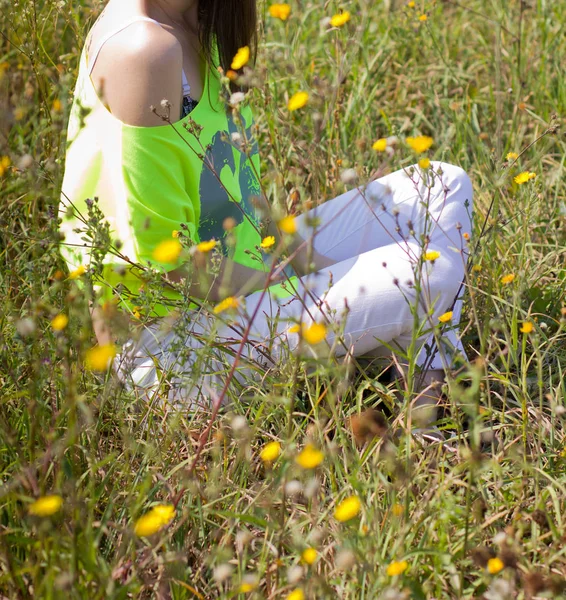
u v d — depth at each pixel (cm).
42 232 197
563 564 154
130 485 163
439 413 201
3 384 183
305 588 131
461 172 223
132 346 160
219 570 131
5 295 203
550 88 355
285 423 186
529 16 400
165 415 182
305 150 297
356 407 186
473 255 204
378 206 224
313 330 134
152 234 185
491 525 163
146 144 181
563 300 242
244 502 169
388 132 324
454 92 361
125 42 178
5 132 213
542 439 181
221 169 201
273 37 362
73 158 190
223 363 189
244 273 198
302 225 224
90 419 139
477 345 235
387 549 152
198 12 197
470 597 142
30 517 133
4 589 138
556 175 288
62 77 167
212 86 199
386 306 194
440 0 388
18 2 269
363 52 338
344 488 159
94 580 137
